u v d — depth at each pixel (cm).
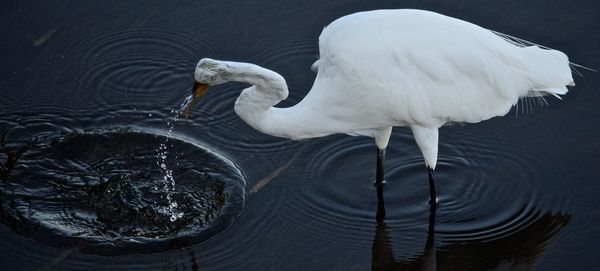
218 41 1079
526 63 850
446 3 1109
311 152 948
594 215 855
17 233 826
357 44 816
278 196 885
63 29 1088
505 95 848
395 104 825
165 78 1045
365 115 850
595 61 1028
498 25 1077
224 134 976
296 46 1073
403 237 847
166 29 1098
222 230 841
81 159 931
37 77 1030
